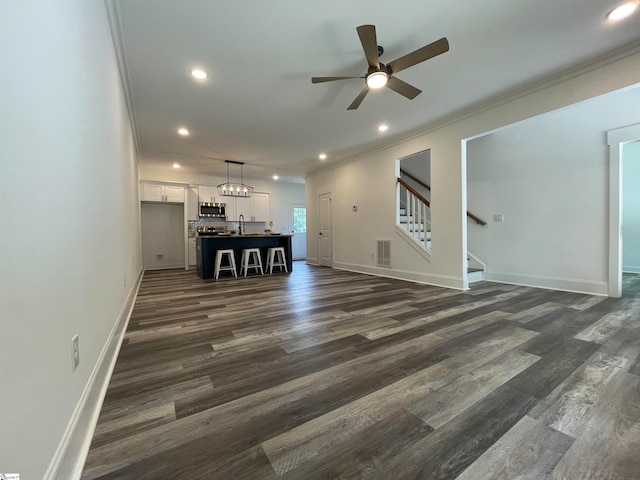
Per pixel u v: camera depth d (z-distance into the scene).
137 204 5.28
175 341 2.21
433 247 4.42
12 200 0.73
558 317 2.70
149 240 7.14
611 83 2.63
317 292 3.97
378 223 5.48
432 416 1.29
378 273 5.51
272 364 1.82
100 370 1.59
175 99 3.31
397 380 1.61
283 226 9.05
